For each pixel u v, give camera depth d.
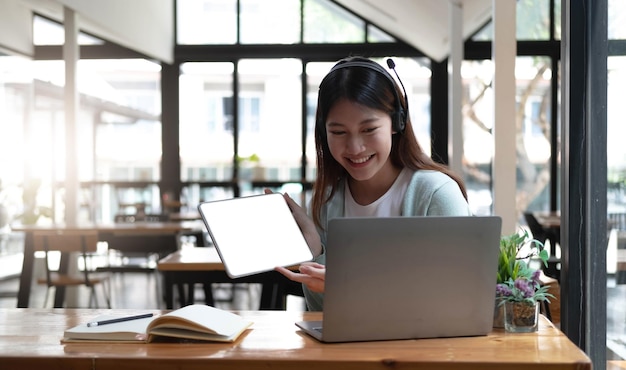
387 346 1.43
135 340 1.51
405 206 1.75
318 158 1.86
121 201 9.00
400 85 1.78
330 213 1.86
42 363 1.38
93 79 8.98
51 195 8.00
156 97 9.09
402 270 1.46
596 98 2.29
